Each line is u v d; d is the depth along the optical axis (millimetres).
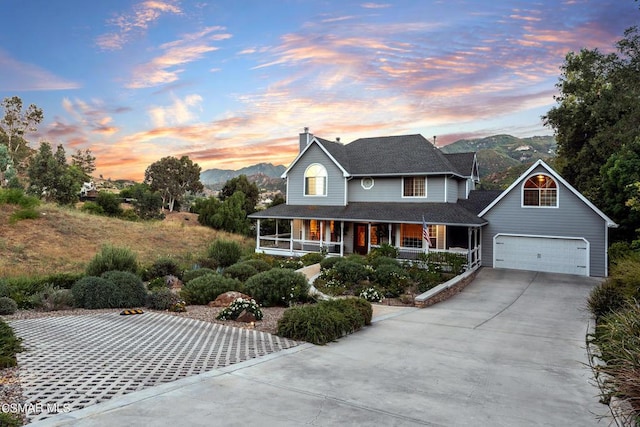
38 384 5031
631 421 4375
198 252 28469
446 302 14969
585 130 32062
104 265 16016
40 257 20859
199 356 6805
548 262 21312
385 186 26078
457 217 21750
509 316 12391
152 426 3953
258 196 50688
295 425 4168
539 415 4773
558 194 21016
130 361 6297
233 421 4184
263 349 7496
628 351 5242
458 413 4742
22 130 54094
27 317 10141
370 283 17422
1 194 26438
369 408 4770
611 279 11969
